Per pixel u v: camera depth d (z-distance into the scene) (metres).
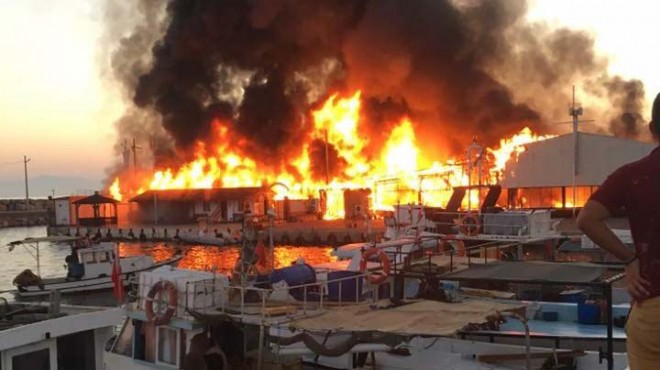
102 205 99.94
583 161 52.25
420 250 20.34
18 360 12.66
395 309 12.54
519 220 23.41
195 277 13.85
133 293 19.53
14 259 75.62
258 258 16.45
